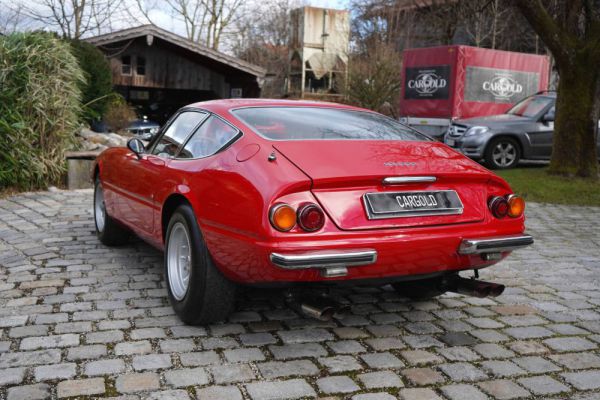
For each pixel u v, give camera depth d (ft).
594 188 35.09
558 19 39.06
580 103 38.04
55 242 19.67
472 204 11.55
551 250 20.54
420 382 10.02
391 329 12.51
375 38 90.84
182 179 12.60
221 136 12.57
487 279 16.70
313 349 11.28
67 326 12.15
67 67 31.60
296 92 116.98
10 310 13.07
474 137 44.98
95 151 33.12
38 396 9.17
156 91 80.43
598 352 11.57
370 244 10.23
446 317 13.39
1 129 28.96
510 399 9.55
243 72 73.56
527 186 35.42
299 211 9.95
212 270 11.54
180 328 12.17
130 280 15.52
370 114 14.57
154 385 9.61
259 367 10.40
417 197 11.00
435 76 56.24
